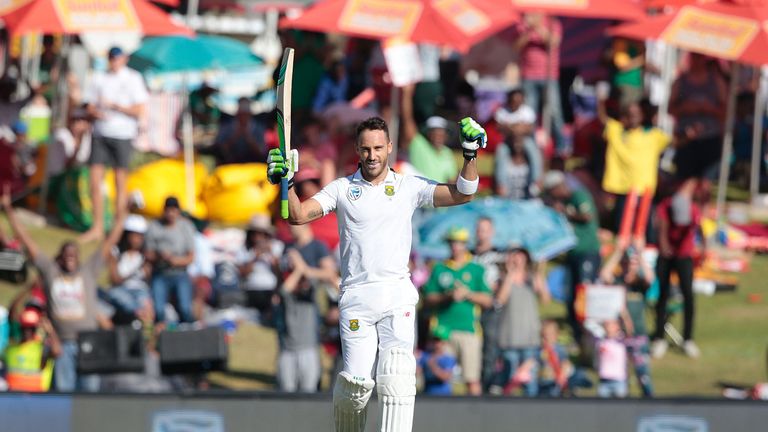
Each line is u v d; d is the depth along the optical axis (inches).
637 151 2509.8
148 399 1539.1
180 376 1918.1
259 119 2950.3
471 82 3467.0
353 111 2559.1
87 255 2413.9
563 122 3090.6
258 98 3181.6
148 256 2032.5
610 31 2506.2
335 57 2859.3
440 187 982.4
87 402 1535.4
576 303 2202.3
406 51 2502.5
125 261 2100.1
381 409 966.4
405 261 986.1
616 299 1977.1
